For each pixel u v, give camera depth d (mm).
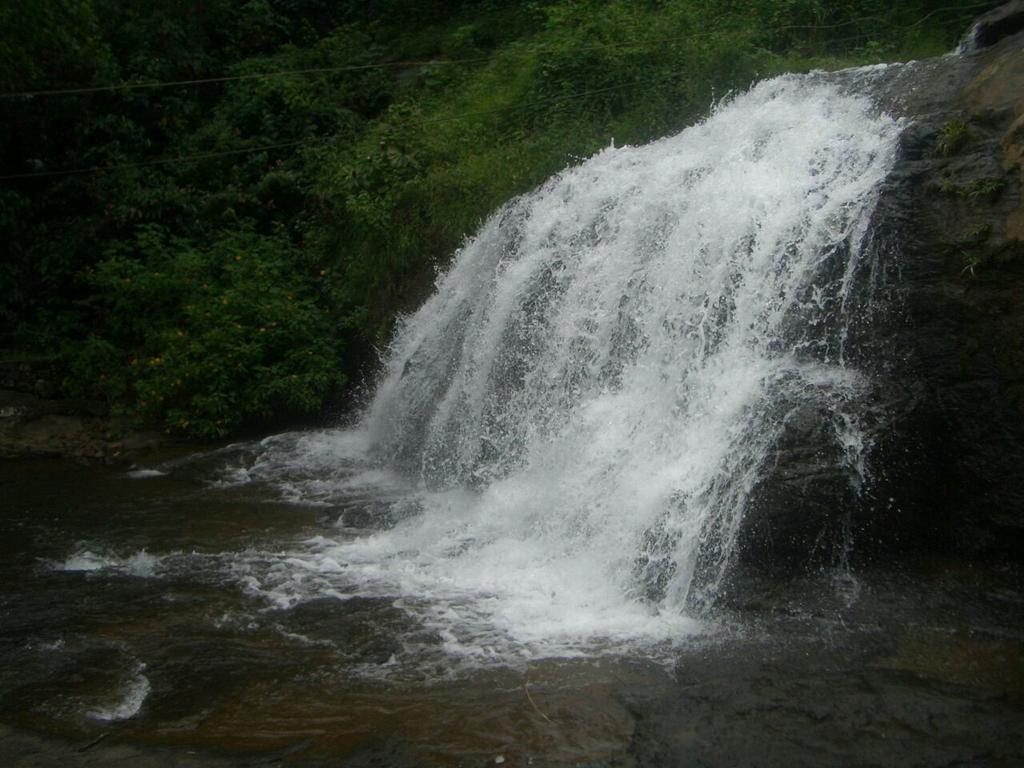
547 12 13719
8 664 5074
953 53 8242
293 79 14531
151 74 14523
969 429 5621
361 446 9727
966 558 5699
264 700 4637
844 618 5137
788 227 6406
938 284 5723
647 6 12555
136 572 6441
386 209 10875
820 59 10656
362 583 6098
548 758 4062
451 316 9234
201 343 10555
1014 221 5449
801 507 5504
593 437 6773
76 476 9188
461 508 7453
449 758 4090
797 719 4234
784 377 5918
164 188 12977
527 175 10125
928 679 4516
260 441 10102
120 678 4902
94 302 12438
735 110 8656
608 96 11195
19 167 13375
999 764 3881
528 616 5504
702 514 5656
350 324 10781
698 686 4555
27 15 12758
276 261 11477
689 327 6723
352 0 17406
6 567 6598
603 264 7738
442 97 13461
